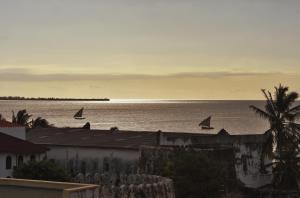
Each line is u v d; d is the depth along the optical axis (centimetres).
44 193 2430
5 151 5912
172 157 5450
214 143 6394
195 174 4906
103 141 7006
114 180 4538
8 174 5962
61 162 6988
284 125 7181
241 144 6334
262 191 6294
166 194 3956
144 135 7256
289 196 6266
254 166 6500
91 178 4644
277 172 6575
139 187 3744
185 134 6744
